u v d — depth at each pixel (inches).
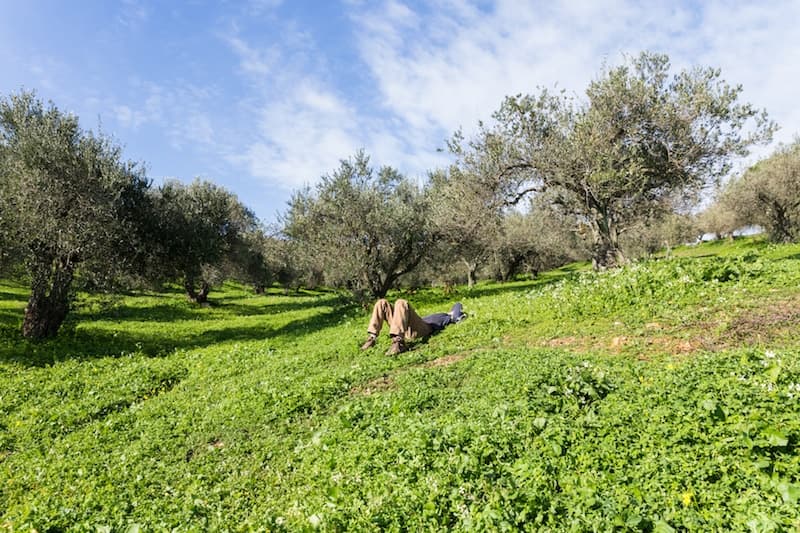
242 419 363.6
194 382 514.0
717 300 424.2
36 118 775.1
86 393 487.8
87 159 756.6
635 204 921.5
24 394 480.4
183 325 1041.5
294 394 390.0
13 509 262.4
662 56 817.5
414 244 1094.4
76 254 753.0
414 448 238.8
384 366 435.2
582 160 794.8
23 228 666.8
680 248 2689.5
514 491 192.9
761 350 298.4
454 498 198.8
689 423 218.4
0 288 1411.2
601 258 863.1
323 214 1065.5
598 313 476.4
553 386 286.8
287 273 2177.7
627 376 295.9
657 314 431.2
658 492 185.0
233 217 1502.2
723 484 183.3
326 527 192.9
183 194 1284.4
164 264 989.2
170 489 275.3
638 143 813.9
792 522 158.1
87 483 288.5
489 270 2123.5
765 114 780.6
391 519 192.7
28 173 684.1
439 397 328.2
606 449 215.2
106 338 822.5
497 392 307.3
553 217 1035.3
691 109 770.8
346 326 760.3
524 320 513.7
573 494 189.0
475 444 231.0
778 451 191.5
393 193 1139.9
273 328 976.3
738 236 2500.0
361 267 1019.9
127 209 881.5
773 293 418.6
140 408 435.2
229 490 266.7
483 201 939.3
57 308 761.6
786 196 1582.2
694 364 292.7
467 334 502.0
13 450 362.6
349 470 243.0
